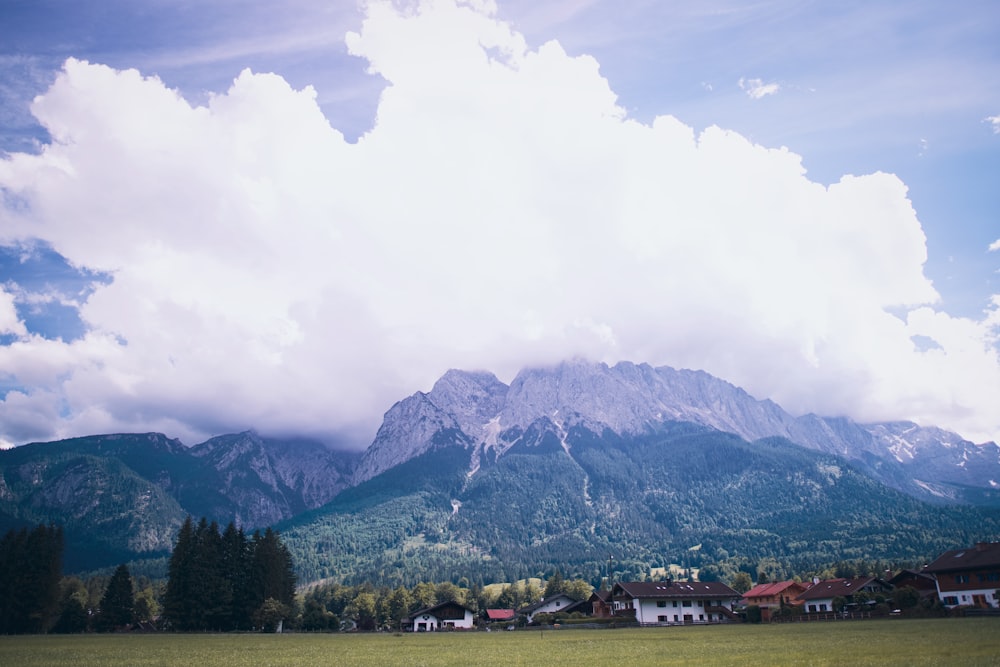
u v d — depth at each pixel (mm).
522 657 69562
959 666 45156
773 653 62375
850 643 69125
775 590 194625
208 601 161875
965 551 134000
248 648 94938
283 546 190375
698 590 171250
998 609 109812
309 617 177500
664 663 56875
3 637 133875
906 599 129375
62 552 163125
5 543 158000
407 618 190250
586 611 187875
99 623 168000
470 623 189000
